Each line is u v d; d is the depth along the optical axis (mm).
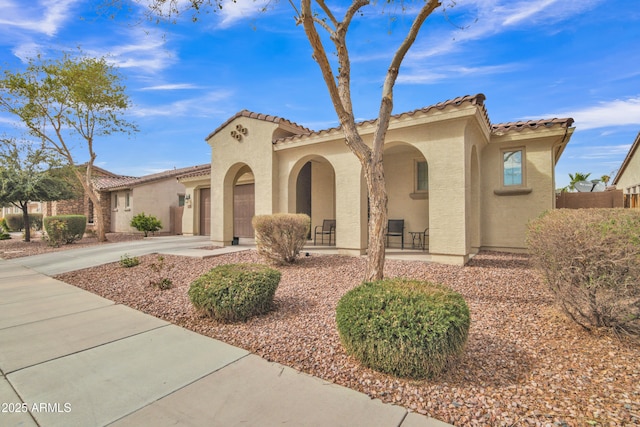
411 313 3146
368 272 5086
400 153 11945
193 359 3664
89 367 3486
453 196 8141
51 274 9031
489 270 7258
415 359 3012
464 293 5734
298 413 2625
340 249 10148
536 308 4871
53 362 3615
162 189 23938
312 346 3912
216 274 5332
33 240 18906
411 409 2666
